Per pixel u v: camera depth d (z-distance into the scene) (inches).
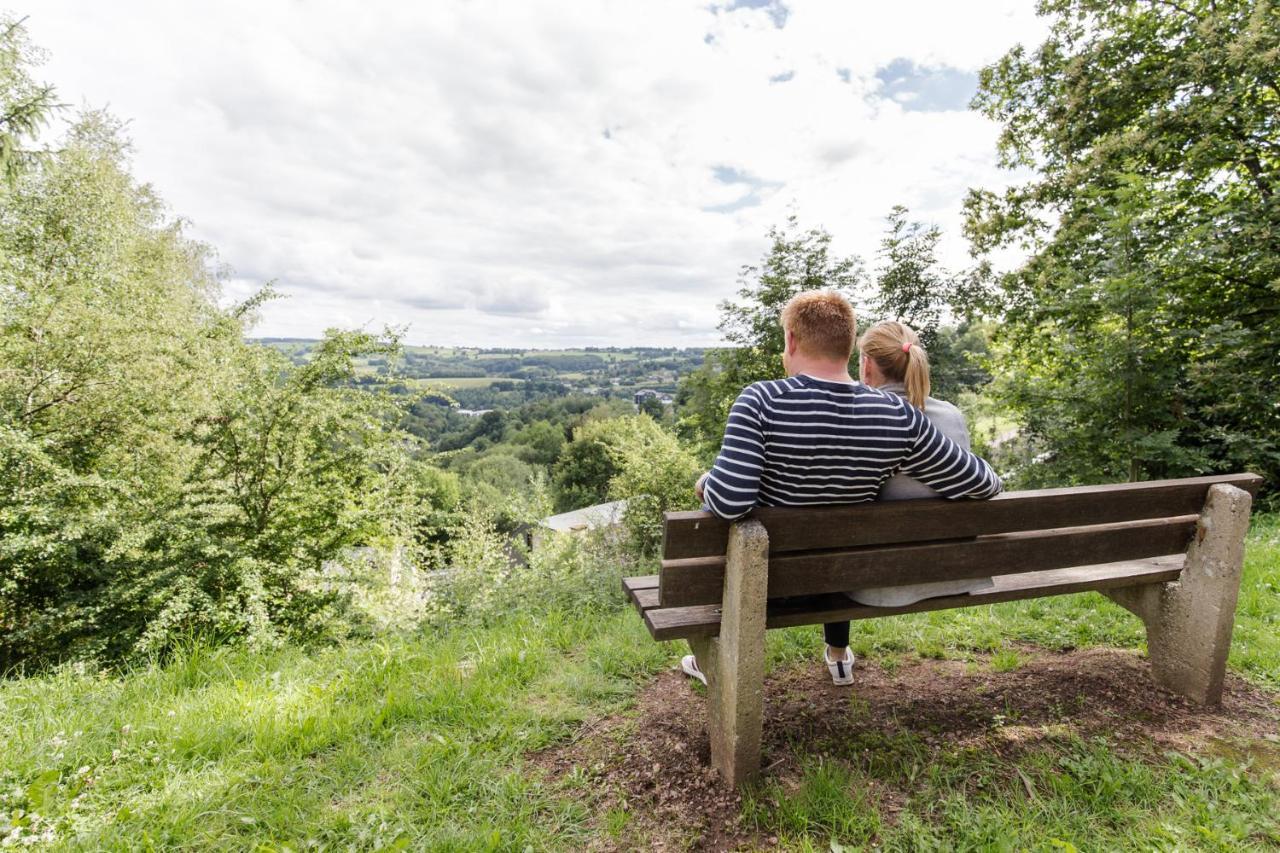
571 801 73.7
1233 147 374.0
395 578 261.0
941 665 105.0
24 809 72.4
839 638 97.1
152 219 773.9
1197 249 305.4
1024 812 65.9
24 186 457.1
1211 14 383.6
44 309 275.3
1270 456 301.6
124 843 66.8
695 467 629.9
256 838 69.0
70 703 109.2
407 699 98.7
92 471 267.6
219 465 263.7
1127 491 79.8
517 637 131.5
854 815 66.6
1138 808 66.4
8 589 227.0
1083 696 90.3
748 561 66.1
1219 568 83.5
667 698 97.6
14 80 440.1
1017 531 77.0
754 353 836.0
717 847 65.1
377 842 66.2
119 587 224.7
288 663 132.5
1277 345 331.6
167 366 282.0
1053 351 402.3
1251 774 71.6
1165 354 316.5
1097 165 407.2
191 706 103.0
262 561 240.7
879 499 77.8
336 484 289.1
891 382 84.4
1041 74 488.7
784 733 84.2
